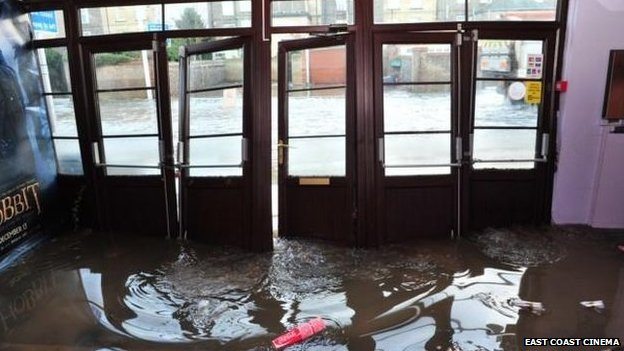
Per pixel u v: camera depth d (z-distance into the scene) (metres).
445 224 4.05
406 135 3.92
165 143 4.07
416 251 3.79
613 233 4.03
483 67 3.91
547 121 4.01
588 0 3.79
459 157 3.93
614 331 2.56
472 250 3.75
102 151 4.27
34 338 2.64
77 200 4.43
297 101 3.97
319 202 4.02
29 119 4.05
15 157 3.85
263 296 3.09
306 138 4.00
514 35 3.85
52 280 3.39
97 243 4.11
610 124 3.96
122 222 4.36
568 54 3.92
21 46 3.98
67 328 2.74
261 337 2.59
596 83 3.93
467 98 3.90
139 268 3.58
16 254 3.82
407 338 2.54
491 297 2.96
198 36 3.80
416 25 3.76
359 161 3.85
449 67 3.84
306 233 4.11
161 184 4.14
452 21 3.80
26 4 4.04
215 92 3.88
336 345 2.49
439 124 3.92
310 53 3.87
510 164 4.08
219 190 3.95
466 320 2.71
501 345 2.45
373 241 3.93
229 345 2.52
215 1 3.73
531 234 4.03
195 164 4.04
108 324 2.78
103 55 4.07
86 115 4.18
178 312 2.91
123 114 4.15
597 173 4.08
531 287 3.10
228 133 3.88
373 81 3.79
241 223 3.91
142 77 4.02
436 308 2.85
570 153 4.07
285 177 4.09
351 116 3.83
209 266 3.59
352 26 3.73
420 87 3.86
